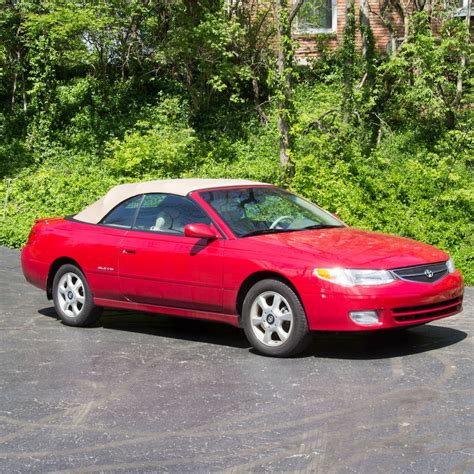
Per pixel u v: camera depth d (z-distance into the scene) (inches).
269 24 1000.2
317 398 245.9
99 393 259.8
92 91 1079.6
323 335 335.6
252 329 303.1
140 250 334.6
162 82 1086.4
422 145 880.3
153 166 872.9
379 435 211.6
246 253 303.6
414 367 279.3
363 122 896.9
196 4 968.3
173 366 291.1
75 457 203.3
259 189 345.7
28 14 991.0
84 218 368.2
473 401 239.0
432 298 291.0
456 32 879.1
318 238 309.1
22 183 821.2
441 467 188.9
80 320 361.7
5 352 318.7
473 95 848.3
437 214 627.5
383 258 291.4
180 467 193.9
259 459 197.3
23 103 1094.4
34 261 378.6
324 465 191.9
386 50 1000.2
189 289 319.3
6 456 205.8
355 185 673.0
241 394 253.0
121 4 964.6
